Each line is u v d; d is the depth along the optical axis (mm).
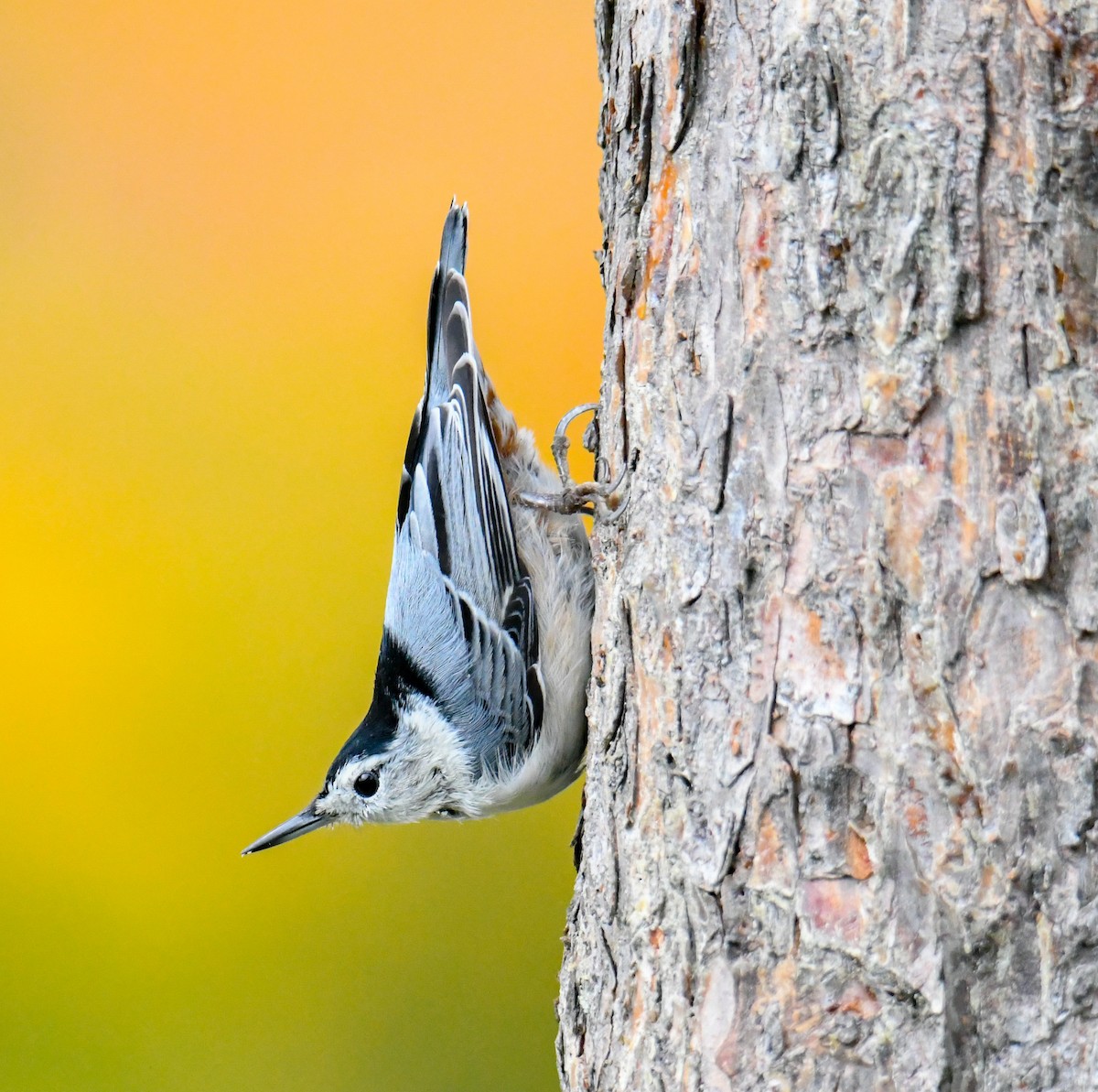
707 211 5602
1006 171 5586
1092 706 5582
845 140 5590
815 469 5594
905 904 5586
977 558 5586
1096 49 5582
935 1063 5586
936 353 5586
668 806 5605
